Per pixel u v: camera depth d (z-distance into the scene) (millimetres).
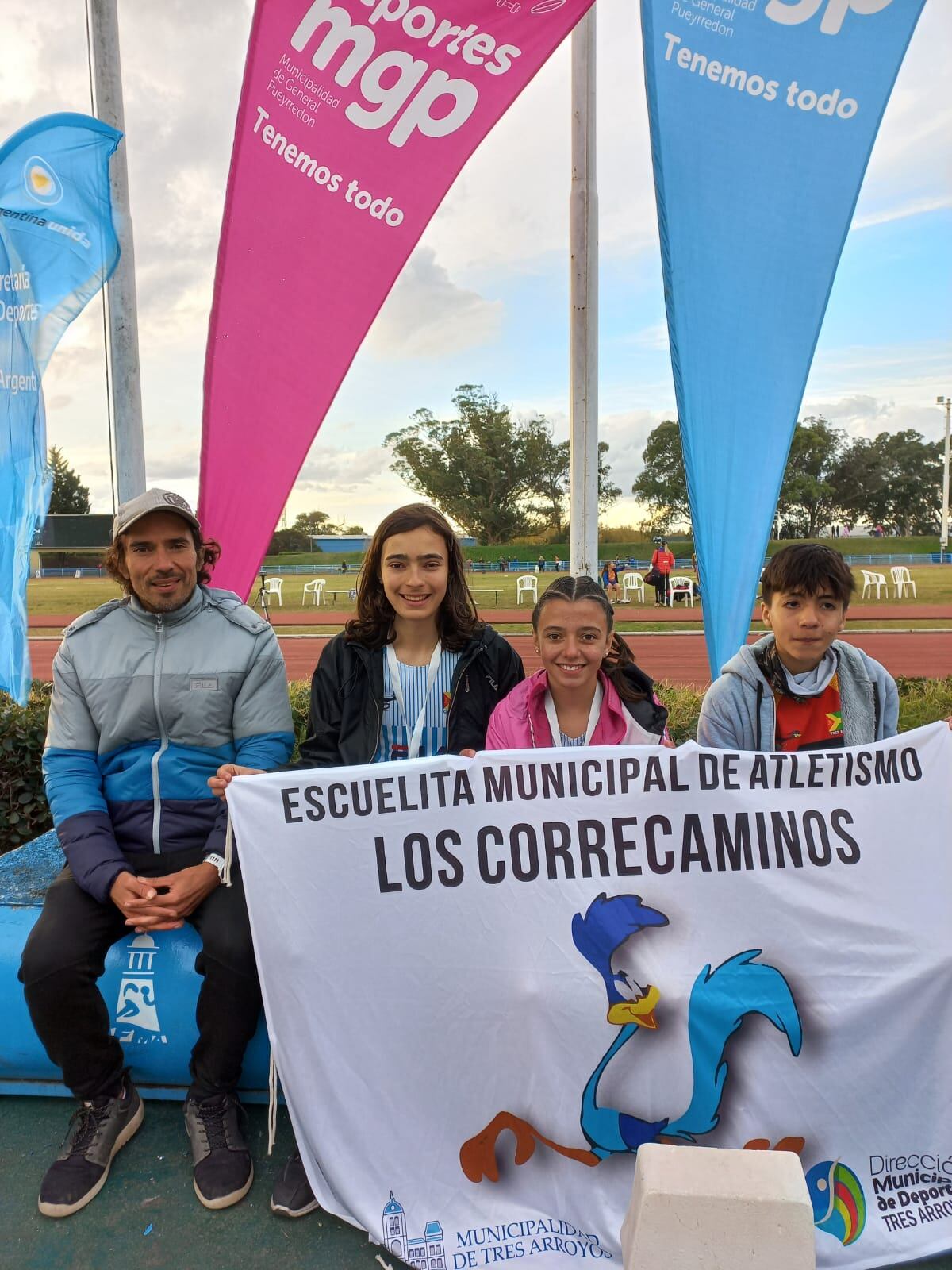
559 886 2205
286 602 28578
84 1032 2301
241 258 3936
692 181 3807
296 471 4086
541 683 2668
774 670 2693
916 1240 2020
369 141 3850
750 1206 1598
